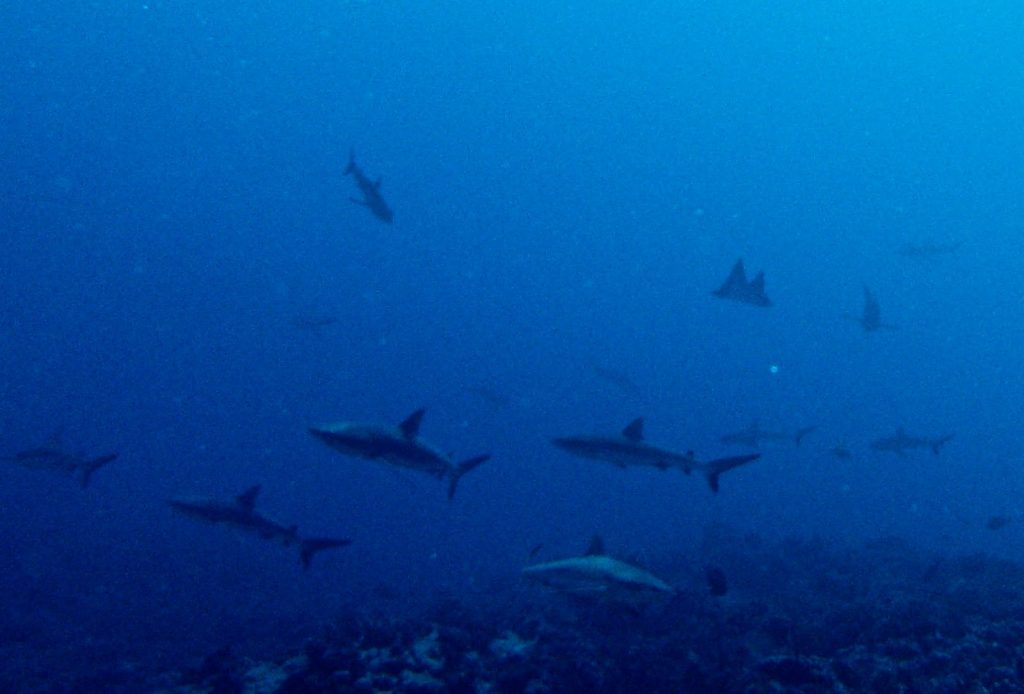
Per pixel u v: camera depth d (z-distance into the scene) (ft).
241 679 29.55
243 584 77.87
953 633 35.01
